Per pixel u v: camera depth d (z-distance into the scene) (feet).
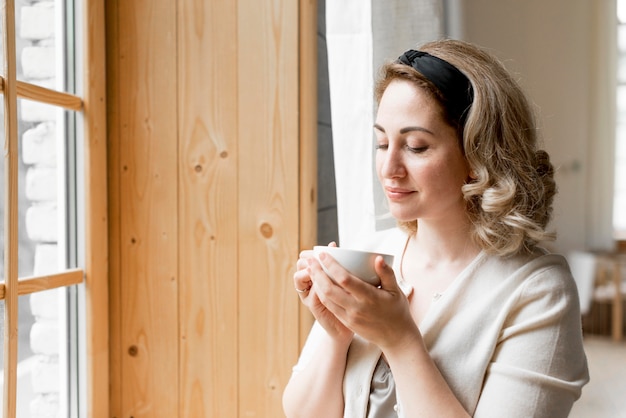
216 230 4.64
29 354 3.95
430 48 2.82
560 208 11.23
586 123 11.07
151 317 4.74
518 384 2.58
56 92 4.09
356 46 4.97
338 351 2.95
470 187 2.73
